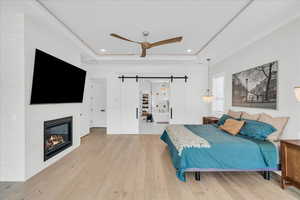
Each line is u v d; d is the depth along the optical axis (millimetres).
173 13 2635
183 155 2482
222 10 2527
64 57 3615
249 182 2525
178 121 6168
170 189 2316
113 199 2080
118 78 6051
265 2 2162
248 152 2479
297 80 2508
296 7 2268
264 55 3186
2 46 2500
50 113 3152
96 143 4688
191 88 6129
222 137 2881
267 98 3090
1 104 2512
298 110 2506
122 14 2684
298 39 2480
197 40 3834
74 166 3084
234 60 4285
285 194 2199
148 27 3158
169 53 4988
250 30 3090
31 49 2631
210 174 2799
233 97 4320
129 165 3133
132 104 6062
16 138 2516
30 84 2607
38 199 2074
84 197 2119
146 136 5598
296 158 2109
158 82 10039
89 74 5992
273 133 2738
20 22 2479
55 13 2662
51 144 3367
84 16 2756
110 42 4020
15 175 2521
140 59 5242
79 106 4371
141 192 2236
